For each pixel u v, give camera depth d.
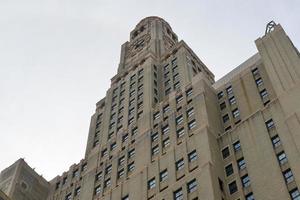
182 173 70.50
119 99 108.50
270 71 76.19
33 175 100.94
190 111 82.94
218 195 63.03
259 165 65.00
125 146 89.75
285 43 79.06
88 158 95.75
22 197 94.50
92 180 87.94
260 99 78.62
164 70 110.12
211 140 73.19
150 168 77.06
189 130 78.44
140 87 106.19
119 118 101.31
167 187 70.56
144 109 96.12
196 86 88.00
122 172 83.62
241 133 72.25
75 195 90.88
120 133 94.31
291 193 58.00
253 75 84.69
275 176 61.50
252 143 69.12
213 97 86.19
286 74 73.19
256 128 70.75
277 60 76.94
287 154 62.50
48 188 100.62
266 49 80.81
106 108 108.94
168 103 90.25
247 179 65.00
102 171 88.50
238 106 81.12
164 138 81.81
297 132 62.97
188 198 64.94
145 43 131.50
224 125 79.44
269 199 59.41
